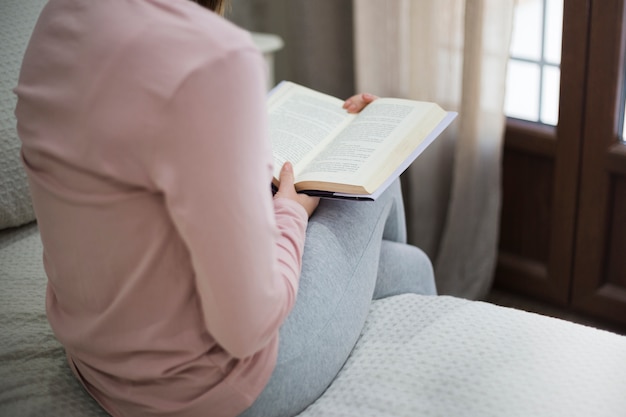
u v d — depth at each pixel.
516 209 2.25
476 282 2.24
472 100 2.05
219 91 0.84
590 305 2.18
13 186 1.56
